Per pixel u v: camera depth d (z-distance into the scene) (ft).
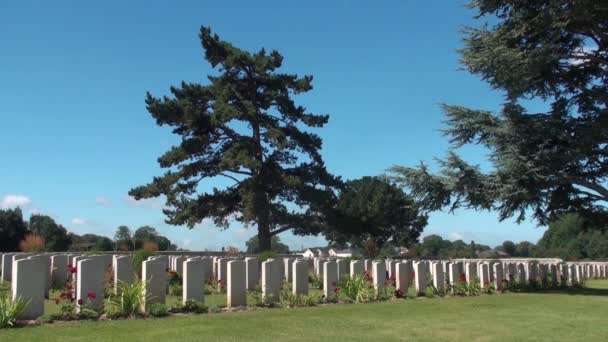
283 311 40.88
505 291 66.80
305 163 126.93
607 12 66.64
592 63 73.36
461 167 69.77
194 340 29.60
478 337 33.53
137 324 33.24
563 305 51.72
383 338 32.22
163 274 38.91
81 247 151.94
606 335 35.27
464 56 71.61
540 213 77.30
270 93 123.75
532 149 70.28
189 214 124.98
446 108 73.31
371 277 54.13
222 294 54.34
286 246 177.88
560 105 75.00
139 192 125.29
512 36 69.46
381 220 153.48
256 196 119.75
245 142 122.72
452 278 60.70
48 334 29.53
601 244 224.33
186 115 120.37
